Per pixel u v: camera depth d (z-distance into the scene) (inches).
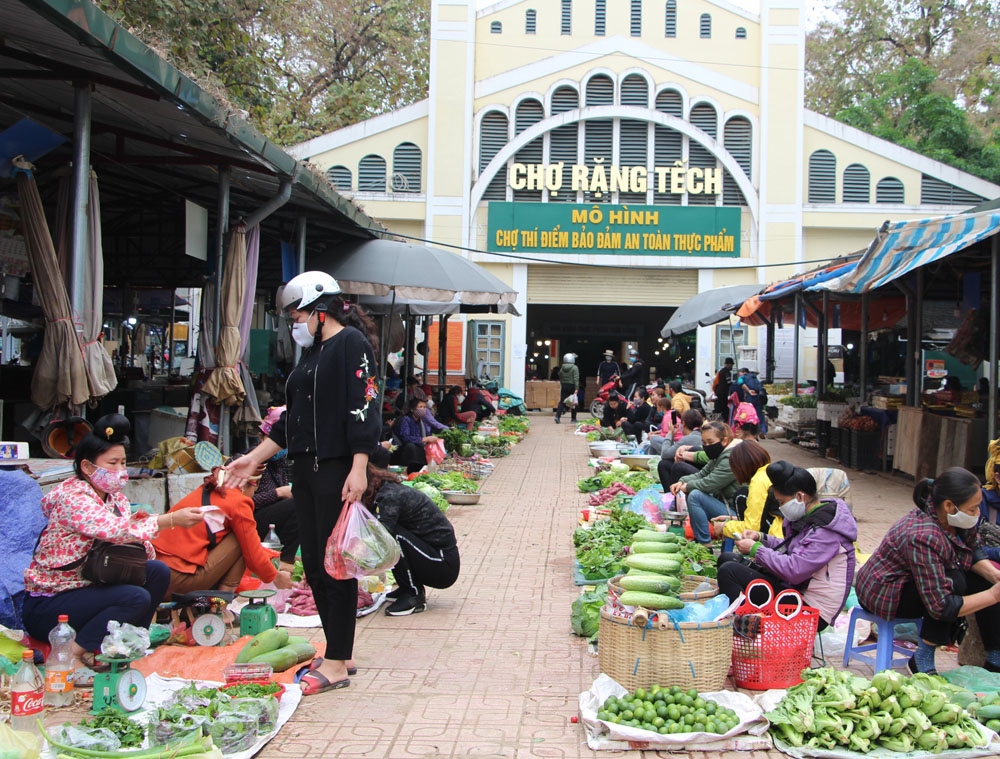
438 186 1015.0
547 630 227.6
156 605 193.3
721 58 1021.2
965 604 177.6
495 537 346.0
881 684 162.7
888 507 434.9
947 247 371.9
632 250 1024.2
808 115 1013.8
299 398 186.1
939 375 720.3
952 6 1138.0
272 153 330.0
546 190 1028.5
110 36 214.2
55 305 253.9
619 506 371.6
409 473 487.8
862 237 1020.5
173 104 259.8
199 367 357.7
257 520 270.2
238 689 171.2
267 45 820.0
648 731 156.6
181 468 295.6
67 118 313.9
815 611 186.4
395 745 157.8
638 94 1023.6
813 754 153.8
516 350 1042.7
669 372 1296.8
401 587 244.7
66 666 170.6
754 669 183.0
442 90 1014.4
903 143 1087.0
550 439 776.3
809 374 1004.6
